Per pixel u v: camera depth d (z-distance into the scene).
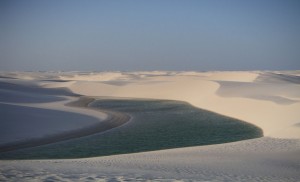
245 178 11.76
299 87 56.75
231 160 16.64
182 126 33.88
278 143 22.31
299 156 18.02
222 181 10.76
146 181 9.75
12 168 11.75
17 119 33.06
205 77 106.69
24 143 24.81
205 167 14.30
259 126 33.06
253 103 41.28
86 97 76.38
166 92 73.50
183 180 10.30
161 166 14.38
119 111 47.84
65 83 101.56
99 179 9.73
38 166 13.06
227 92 54.31
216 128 32.34
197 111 46.78
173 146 24.52
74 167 13.13
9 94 63.41
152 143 25.70
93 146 24.48
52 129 30.44
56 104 56.50
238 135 28.53
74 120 35.91
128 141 26.42
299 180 11.95
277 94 50.41
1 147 23.36
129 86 84.62
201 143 25.47
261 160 16.75
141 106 55.09
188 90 69.25
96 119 37.88
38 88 89.88
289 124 29.70
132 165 14.63
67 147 23.95
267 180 11.57
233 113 41.38
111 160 16.97
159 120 38.41
